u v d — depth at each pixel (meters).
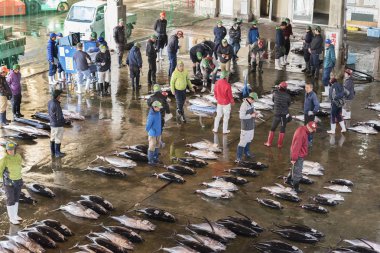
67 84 23.97
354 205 14.87
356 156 17.77
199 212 14.35
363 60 28.69
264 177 16.23
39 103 21.88
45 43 31.22
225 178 15.80
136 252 12.62
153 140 16.55
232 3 36.97
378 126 19.72
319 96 23.28
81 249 12.45
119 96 22.80
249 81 25.00
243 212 14.41
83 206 14.16
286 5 35.78
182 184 15.75
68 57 23.44
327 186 15.74
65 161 17.05
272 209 14.55
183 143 18.44
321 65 26.73
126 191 15.36
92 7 30.28
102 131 19.28
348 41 32.47
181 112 20.09
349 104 20.59
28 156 17.33
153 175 16.19
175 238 13.10
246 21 36.59
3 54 26.06
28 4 38.28
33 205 14.55
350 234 13.52
